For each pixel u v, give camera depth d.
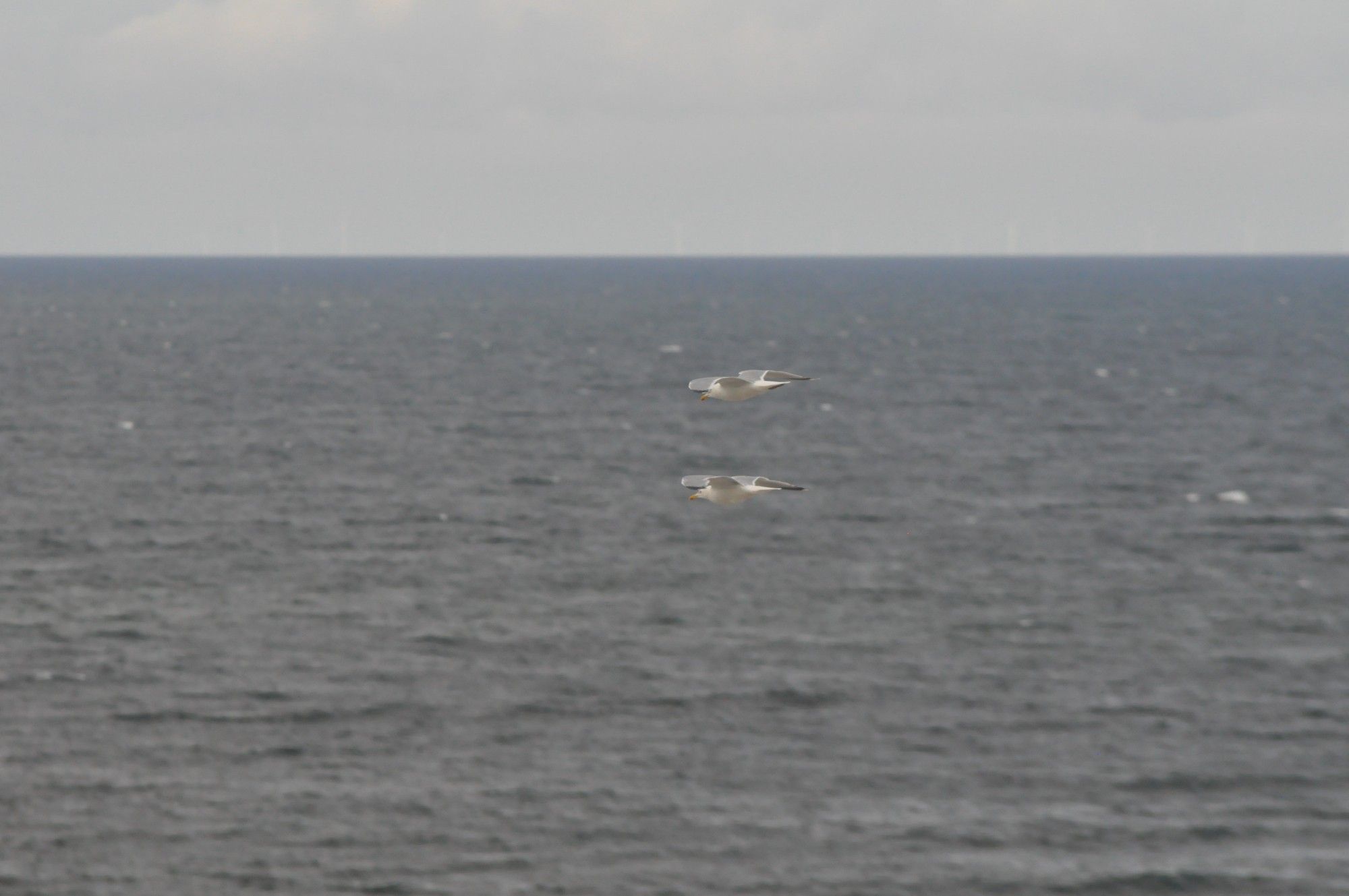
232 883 143.12
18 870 144.38
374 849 150.00
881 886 144.38
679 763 173.12
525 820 156.75
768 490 81.75
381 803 160.75
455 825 155.62
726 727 184.88
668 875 145.75
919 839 154.25
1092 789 167.00
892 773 171.12
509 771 170.00
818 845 152.25
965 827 156.75
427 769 170.38
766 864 148.12
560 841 152.25
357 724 184.50
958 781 168.88
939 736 182.75
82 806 158.50
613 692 197.38
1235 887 145.00
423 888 142.62
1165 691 199.88
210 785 164.75
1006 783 168.38
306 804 160.12
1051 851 151.75
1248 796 165.38
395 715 187.88
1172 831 156.50
